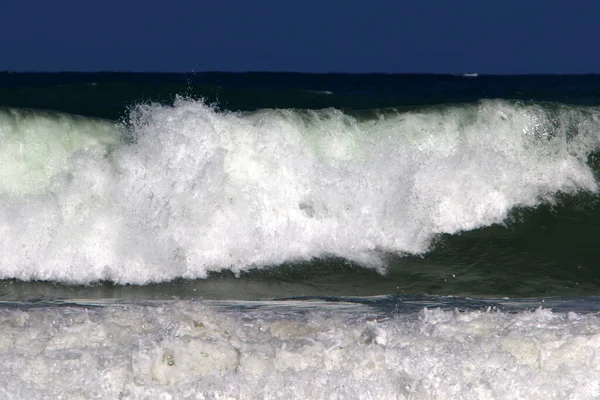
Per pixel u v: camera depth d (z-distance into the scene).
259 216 31.22
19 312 18.31
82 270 28.39
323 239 31.41
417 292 26.92
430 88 85.25
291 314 21.30
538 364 16.22
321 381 15.40
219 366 15.68
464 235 32.94
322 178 32.69
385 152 34.22
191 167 31.11
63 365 15.55
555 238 33.03
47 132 31.30
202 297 25.94
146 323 17.67
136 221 29.72
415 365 15.91
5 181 30.52
